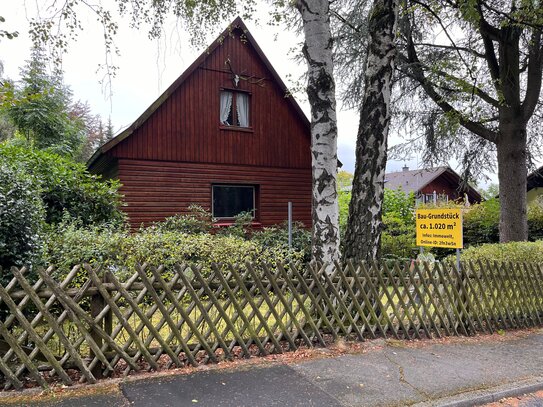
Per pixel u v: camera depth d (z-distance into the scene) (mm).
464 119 9375
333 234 5145
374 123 5207
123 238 5996
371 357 4219
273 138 12875
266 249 7586
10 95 4133
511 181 9406
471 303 5301
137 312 3607
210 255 6195
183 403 3092
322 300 4555
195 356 3996
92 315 3533
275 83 12945
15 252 3580
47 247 4867
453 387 3549
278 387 3436
